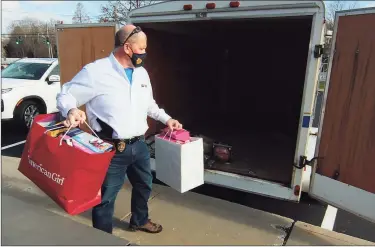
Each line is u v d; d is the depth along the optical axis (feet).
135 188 8.46
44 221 5.17
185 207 10.67
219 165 12.26
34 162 6.19
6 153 16.69
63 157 5.78
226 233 9.23
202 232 9.23
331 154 8.80
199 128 19.80
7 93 19.07
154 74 14.99
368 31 7.68
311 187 9.47
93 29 12.16
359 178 8.19
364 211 8.16
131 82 7.00
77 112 6.06
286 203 11.93
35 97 20.61
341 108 8.43
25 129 20.39
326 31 9.46
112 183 7.25
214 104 24.66
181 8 10.50
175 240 8.77
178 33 16.74
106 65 6.75
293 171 9.73
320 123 8.96
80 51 12.61
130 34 6.58
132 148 7.24
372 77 7.70
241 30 18.20
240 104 24.86
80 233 4.86
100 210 7.30
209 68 22.63
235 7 9.52
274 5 8.98
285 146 16.58
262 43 22.74
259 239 8.99
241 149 15.60
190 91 19.79
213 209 10.58
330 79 8.59
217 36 20.34
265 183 10.28
